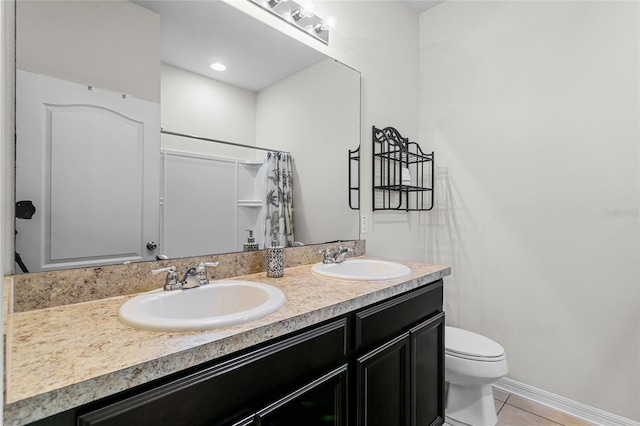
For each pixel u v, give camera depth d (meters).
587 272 1.73
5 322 0.52
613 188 1.65
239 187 1.43
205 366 0.72
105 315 0.89
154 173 1.19
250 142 1.47
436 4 2.37
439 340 1.56
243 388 0.78
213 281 1.23
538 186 1.90
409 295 1.37
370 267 1.75
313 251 1.73
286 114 1.61
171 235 1.22
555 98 1.83
